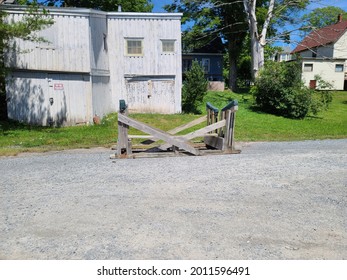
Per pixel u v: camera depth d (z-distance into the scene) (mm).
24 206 4340
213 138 8617
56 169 6402
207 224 3680
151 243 3264
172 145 7984
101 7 27344
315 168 6188
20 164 6941
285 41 23016
